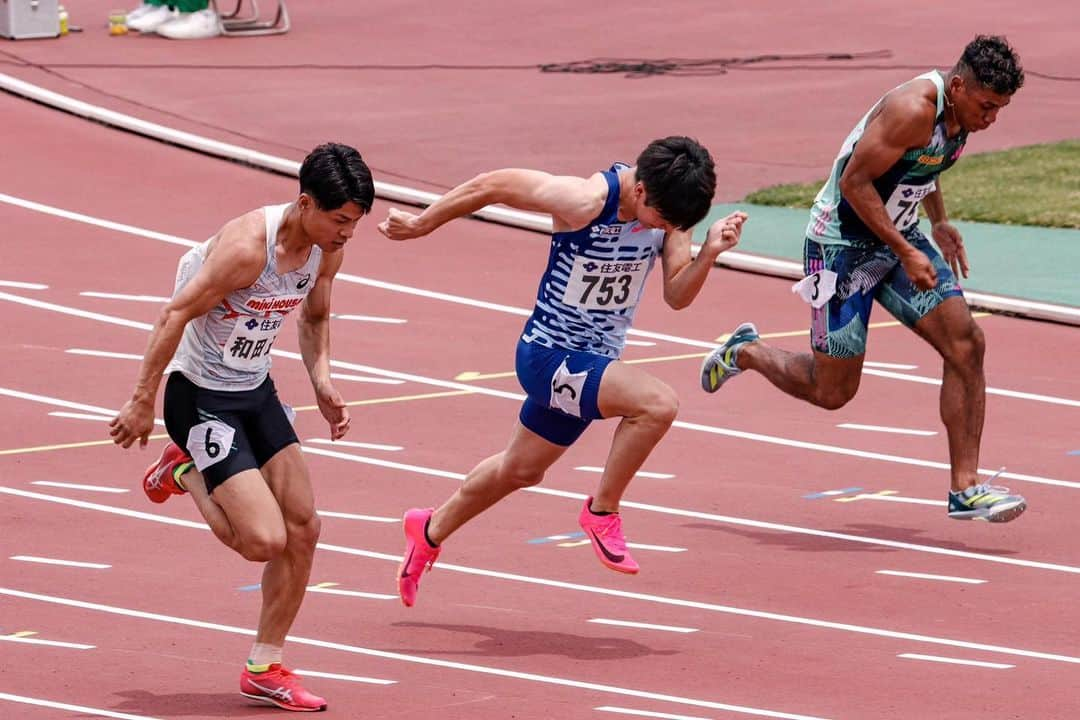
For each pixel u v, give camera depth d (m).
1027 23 103.69
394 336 50.69
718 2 110.50
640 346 50.00
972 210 65.69
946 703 25.48
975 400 33.19
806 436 41.44
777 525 35.06
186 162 71.69
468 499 28.48
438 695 25.67
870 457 39.88
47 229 62.09
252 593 30.86
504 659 27.45
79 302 53.75
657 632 28.88
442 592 30.98
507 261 59.84
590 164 71.00
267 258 23.64
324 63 90.75
